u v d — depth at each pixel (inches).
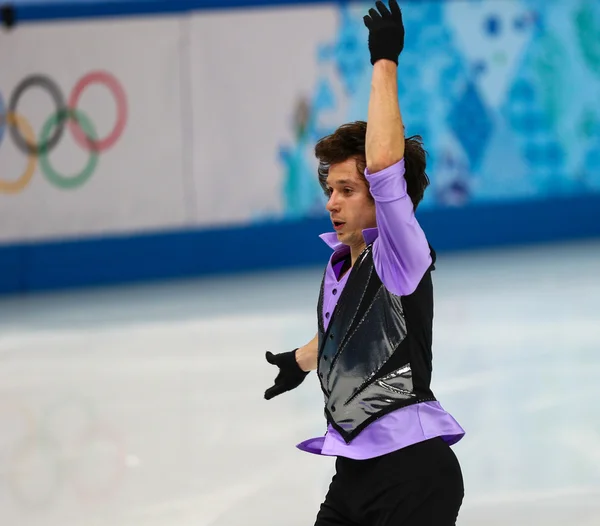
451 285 1134.4
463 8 1312.7
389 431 293.0
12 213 1232.8
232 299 1125.7
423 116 1318.9
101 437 661.3
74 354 906.1
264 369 817.5
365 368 295.4
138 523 508.1
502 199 1363.2
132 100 1250.6
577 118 1366.9
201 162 1280.8
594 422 645.9
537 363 794.8
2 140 1216.2
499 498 523.2
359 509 303.6
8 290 1245.1
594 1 1347.2
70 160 1241.4
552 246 1365.7
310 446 326.6
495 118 1341.0
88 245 1259.2
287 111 1290.6
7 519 521.0
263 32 1273.4
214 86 1273.4
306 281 1214.9
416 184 301.1
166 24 1249.4
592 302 1015.0
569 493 527.5
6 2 1204.5
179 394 756.6
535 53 1339.8
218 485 559.5
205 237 1294.3
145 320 1039.6
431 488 293.3
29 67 1214.3
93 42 1230.3
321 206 1321.4
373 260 295.0
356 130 300.5
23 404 749.9
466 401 699.4
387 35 288.5
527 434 626.5
